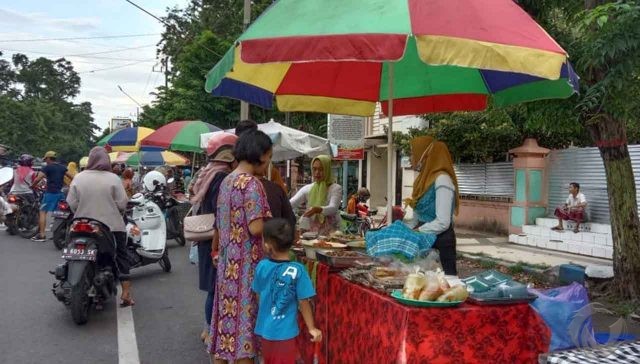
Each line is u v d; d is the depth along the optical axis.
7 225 12.35
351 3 3.14
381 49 2.80
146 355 4.93
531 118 7.07
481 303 3.04
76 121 91.19
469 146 13.79
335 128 11.55
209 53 20.97
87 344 5.21
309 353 4.17
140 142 12.34
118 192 6.05
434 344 2.91
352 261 3.78
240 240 3.48
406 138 15.84
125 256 6.41
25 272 8.40
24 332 5.53
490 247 11.68
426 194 4.17
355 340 3.45
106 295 6.25
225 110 20.77
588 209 11.22
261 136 3.71
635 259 6.76
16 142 58.44
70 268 5.66
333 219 6.14
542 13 6.57
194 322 5.99
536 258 10.21
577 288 3.50
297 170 22.12
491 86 5.01
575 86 3.25
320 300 4.03
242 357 3.41
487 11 3.14
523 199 12.53
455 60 2.84
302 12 3.17
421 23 2.90
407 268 3.49
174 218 11.62
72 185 5.93
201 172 4.74
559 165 12.22
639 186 10.02
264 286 3.34
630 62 4.86
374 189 20.23
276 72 5.13
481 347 3.01
